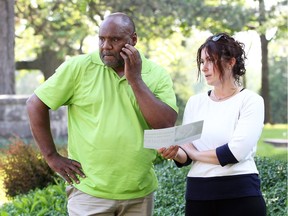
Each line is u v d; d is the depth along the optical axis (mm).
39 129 4246
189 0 21531
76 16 24078
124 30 3961
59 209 6934
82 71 4156
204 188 3949
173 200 7016
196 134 3826
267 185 7250
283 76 37969
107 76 4129
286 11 23359
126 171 4105
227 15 21562
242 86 4105
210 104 4035
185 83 34719
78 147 4191
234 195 3898
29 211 7109
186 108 4129
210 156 3904
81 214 4172
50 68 28078
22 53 29469
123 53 3932
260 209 3912
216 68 3947
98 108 4113
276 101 37875
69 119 4281
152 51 26812
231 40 3967
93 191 4145
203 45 3996
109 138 4070
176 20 22188
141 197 4207
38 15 25250
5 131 16344
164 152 3928
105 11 22781
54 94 4168
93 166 4125
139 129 4090
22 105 16484
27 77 56938
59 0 24391
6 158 9680
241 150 3852
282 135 22094
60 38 26000
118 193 4133
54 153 4277
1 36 19328
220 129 3959
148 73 4152
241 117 3922
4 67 19359
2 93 19266
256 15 22828
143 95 3941
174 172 8031
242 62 3990
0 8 19328
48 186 8758
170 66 33469
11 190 9289
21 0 24938
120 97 4105
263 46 30016
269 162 7906
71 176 4215
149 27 22531
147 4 21938
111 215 4188
